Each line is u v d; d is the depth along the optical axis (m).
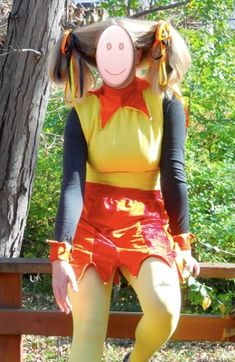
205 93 9.12
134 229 3.04
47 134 7.90
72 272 2.86
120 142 3.04
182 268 3.06
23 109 5.09
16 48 5.05
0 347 3.69
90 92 3.13
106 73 3.03
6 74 5.11
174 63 3.05
